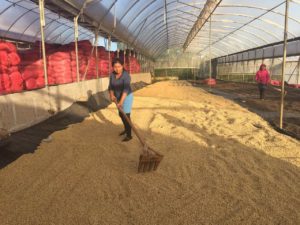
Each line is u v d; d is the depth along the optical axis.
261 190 3.90
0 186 3.76
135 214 3.25
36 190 3.71
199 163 4.84
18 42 13.84
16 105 5.55
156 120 8.06
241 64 29.59
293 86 21.19
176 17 19.33
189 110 10.12
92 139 6.03
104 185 3.94
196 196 3.69
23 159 4.62
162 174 4.37
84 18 9.84
